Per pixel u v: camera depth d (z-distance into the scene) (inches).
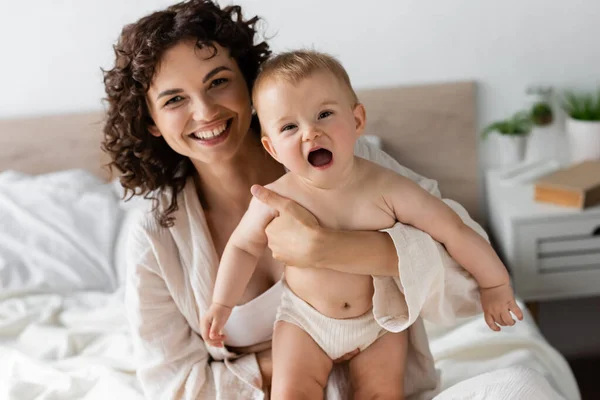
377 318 43.0
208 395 48.9
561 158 95.4
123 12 96.2
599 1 90.1
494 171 96.2
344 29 93.7
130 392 55.7
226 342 50.8
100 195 90.2
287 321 45.3
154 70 44.5
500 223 88.0
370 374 44.7
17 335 74.6
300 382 43.9
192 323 50.8
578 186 81.4
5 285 80.6
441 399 42.4
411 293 40.8
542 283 83.7
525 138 93.0
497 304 44.0
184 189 50.6
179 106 45.3
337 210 42.9
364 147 50.9
